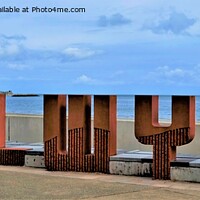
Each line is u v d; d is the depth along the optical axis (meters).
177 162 10.03
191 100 9.99
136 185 9.44
